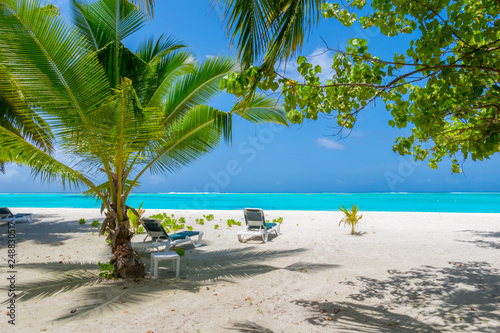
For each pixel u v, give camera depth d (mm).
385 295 4863
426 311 4254
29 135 6781
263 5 3027
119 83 6195
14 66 4449
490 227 11438
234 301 4672
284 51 3041
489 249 7840
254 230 9680
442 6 2469
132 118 5043
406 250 7840
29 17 4344
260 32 3057
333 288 5191
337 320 4008
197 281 5637
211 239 9828
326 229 11500
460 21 2490
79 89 4797
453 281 5457
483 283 5316
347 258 7117
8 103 6672
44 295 4898
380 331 3701
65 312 4266
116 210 5773
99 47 6828
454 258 7016
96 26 6723
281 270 6238
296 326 3846
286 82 3371
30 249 8438
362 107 3555
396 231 10805
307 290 5121
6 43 4328
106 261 7141
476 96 2334
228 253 7859
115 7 6215
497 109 2457
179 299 4754
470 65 2547
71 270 6328
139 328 3793
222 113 6223
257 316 4145
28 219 14133
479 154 2670
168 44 7566
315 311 4297
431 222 13094
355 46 3221
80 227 12312
